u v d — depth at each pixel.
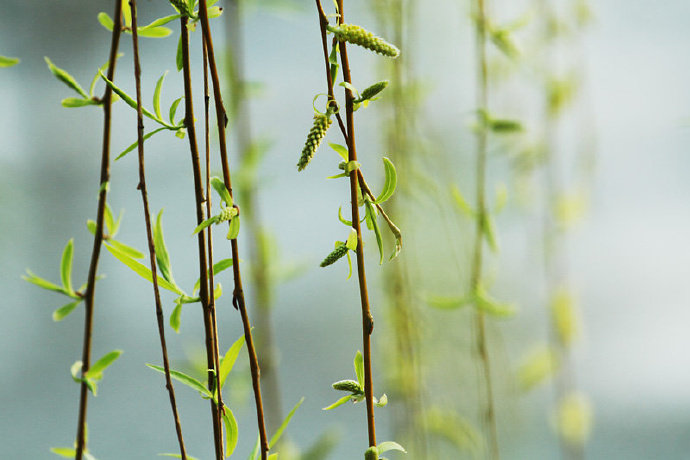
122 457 1.94
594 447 1.93
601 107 1.96
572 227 1.37
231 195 0.91
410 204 1.31
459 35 1.53
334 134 2.00
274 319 1.96
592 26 1.35
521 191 1.40
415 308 1.31
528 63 1.28
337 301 2.02
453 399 1.48
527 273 1.62
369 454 0.91
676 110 2.03
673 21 2.01
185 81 0.92
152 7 1.86
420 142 1.24
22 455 1.96
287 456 1.17
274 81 1.90
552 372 1.38
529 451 1.66
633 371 1.99
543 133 1.33
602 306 2.00
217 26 1.55
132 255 0.93
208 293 0.92
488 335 1.48
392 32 1.20
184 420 2.00
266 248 1.17
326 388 1.99
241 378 1.17
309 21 1.89
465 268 1.48
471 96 1.55
